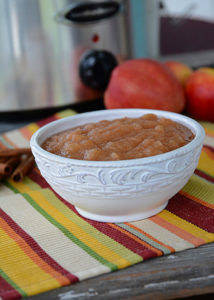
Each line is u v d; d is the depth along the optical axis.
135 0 0.70
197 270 0.40
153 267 0.41
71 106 0.66
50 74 0.63
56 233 0.44
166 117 0.49
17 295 0.39
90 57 0.63
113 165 0.41
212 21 0.80
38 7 0.61
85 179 0.42
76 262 0.41
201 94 0.62
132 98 0.59
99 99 0.67
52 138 0.47
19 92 0.64
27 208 0.47
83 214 0.46
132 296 0.39
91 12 0.63
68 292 0.39
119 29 0.66
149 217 0.45
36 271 0.40
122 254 0.41
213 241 0.43
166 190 0.43
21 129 0.62
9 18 0.61
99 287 0.39
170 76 0.60
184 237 0.43
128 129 0.45
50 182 0.44
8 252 0.42
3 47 0.62
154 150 0.43
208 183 0.50
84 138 0.45
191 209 0.46
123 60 0.68
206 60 0.82
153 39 0.75
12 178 0.52
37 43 0.62
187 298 0.43
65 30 0.62
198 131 0.45
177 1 0.77
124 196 0.42
